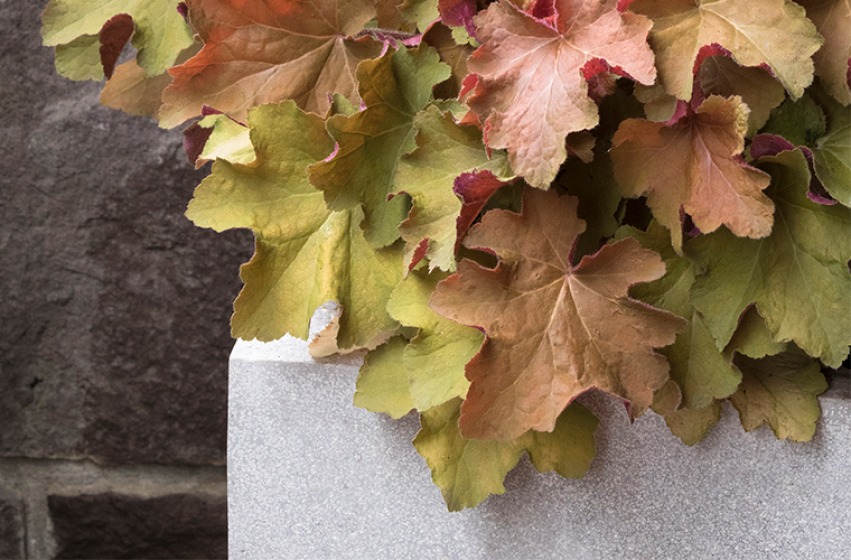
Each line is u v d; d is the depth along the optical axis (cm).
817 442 78
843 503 78
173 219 112
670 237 76
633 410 74
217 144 84
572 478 80
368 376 80
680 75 72
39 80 110
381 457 81
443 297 74
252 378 81
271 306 77
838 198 73
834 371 80
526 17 72
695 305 76
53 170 113
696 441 78
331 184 76
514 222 74
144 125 109
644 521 79
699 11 73
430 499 81
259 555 83
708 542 79
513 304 74
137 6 83
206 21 75
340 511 82
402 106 77
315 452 82
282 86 78
